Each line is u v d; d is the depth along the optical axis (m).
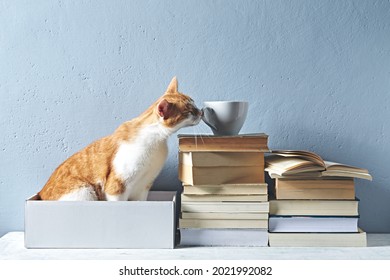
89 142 1.56
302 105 1.56
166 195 1.54
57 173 1.41
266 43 1.56
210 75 1.56
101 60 1.55
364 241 1.32
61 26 1.55
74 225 1.29
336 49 1.55
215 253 1.26
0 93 1.55
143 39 1.55
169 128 1.33
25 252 1.27
